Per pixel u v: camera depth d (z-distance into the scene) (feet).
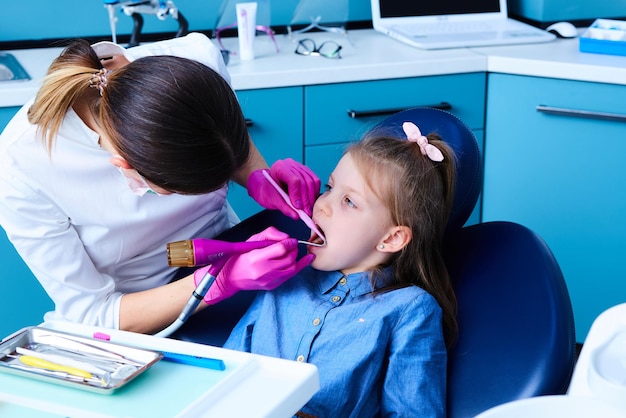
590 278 7.96
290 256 4.03
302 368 3.01
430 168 4.22
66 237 4.28
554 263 3.96
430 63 7.50
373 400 4.11
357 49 8.04
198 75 3.46
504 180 8.04
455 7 8.75
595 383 2.47
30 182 4.12
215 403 2.81
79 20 8.22
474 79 7.72
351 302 4.26
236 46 8.17
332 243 4.26
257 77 7.08
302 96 7.32
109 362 3.08
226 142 3.49
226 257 3.95
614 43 7.51
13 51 8.00
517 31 8.42
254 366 3.04
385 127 4.65
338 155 7.65
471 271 4.32
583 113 7.30
